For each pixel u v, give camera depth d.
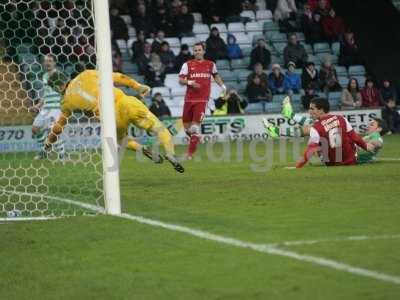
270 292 11.90
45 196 22.58
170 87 51.75
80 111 25.19
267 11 58.19
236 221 17.45
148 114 24.30
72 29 29.77
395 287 11.80
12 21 32.53
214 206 19.88
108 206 19.41
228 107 48.38
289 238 15.30
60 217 19.16
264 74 51.09
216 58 53.75
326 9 56.94
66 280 13.30
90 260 14.56
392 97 51.69
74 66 31.50
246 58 54.75
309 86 51.28
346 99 50.94
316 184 23.39
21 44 32.84
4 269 14.23
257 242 15.08
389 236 15.20
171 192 22.88
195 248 14.94
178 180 25.91
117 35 53.75
